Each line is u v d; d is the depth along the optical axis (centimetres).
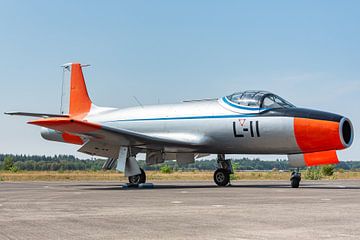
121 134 2117
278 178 4019
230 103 2208
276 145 2081
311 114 2000
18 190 2020
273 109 2089
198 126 2267
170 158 2516
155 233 735
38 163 18288
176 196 1514
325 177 4278
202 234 721
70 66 2984
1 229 790
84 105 2892
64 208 1134
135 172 2256
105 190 1984
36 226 821
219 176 2311
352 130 1997
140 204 1221
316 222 837
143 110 2519
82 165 18450
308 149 2023
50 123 2016
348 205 1146
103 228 791
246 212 1002
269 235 703
